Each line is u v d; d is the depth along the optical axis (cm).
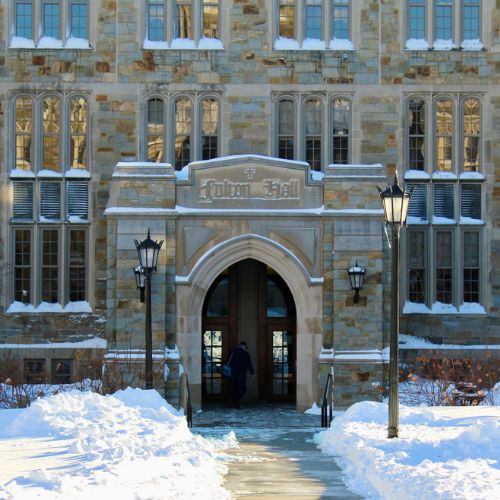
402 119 2998
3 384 2573
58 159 2997
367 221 2608
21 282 2973
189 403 2338
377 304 2597
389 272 2678
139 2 2994
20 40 3000
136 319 2577
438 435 1714
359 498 1256
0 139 2977
